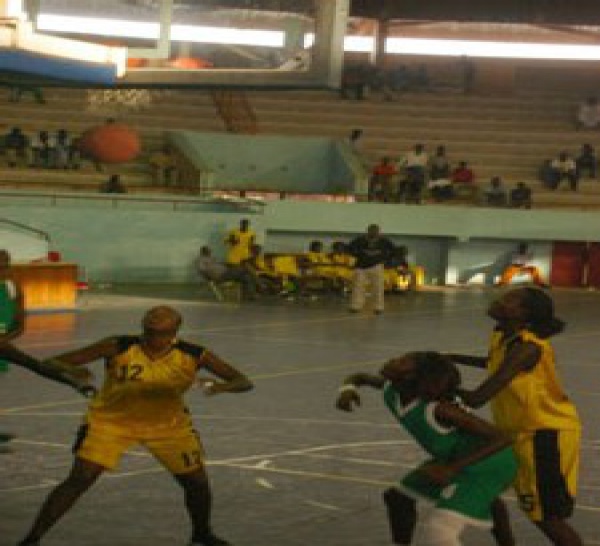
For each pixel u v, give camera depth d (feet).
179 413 23.38
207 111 123.85
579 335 74.54
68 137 113.29
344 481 31.27
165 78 43.96
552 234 116.16
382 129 126.21
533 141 128.16
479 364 22.72
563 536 20.95
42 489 28.99
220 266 88.94
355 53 144.36
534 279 115.85
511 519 27.81
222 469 32.22
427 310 87.76
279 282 92.73
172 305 82.28
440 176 118.62
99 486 29.53
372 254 82.48
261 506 28.37
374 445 36.19
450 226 114.42
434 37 142.31
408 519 21.45
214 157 118.32
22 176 108.17
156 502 28.17
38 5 42.63
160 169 113.60
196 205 104.58
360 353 59.88
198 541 24.44
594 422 42.19
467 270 117.80
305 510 28.12
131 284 98.37
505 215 115.44
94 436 22.94
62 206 98.07
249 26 42.73
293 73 42.09
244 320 74.28
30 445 34.24
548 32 140.15
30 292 73.31
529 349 20.43
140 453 33.37
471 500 19.98
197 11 43.37
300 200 110.11
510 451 20.34
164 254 100.37
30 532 22.88
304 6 41.73
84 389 22.82
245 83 42.93
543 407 20.77
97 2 43.29
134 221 99.09
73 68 42.96
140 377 22.38
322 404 43.80
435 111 130.93
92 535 25.21
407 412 20.48
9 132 114.83
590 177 123.85
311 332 69.00
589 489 31.22
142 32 43.91
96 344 22.66
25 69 41.42
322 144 121.29
